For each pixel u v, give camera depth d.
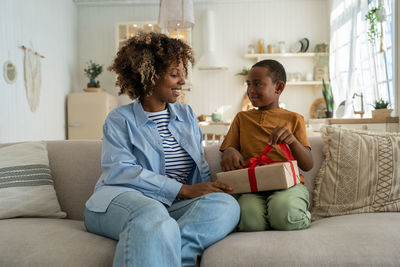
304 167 1.37
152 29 5.68
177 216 1.14
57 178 1.49
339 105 4.52
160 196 1.16
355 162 1.41
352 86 4.36
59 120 5.13
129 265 0.79
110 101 5.54
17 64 3.86
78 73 6.02
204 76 6.00
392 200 1.31
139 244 0.81
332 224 1.14
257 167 1.18
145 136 1.28
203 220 1.01
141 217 0.88
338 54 4.95
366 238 0.96
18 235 1.01
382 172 1.36
